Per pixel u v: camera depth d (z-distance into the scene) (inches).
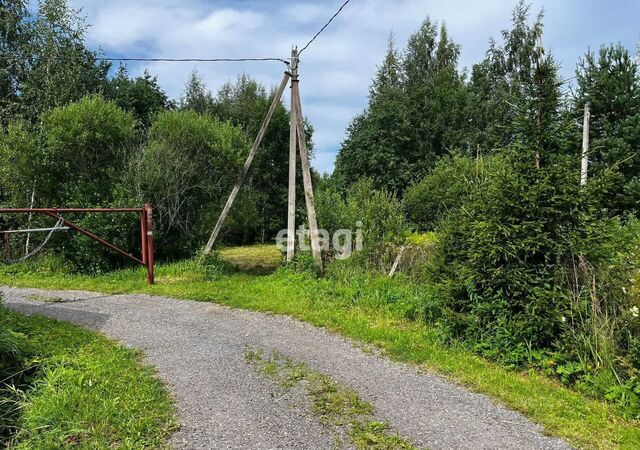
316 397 157.1
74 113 433.1
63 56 615.5
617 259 187.2
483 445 127.6
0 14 610.9
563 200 194.9
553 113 205.3
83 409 138.6
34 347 185.2
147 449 122.3
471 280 210.8
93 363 175.9
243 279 392.5
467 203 235.9
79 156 438.0
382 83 1237.1
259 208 920.3
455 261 230.4
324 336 227.9
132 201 424.5
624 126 627.2
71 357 181.3
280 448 124.5
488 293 207.0
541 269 197.9
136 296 315.6
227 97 1294.3
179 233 484.7
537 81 206.5
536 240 195.8
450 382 172.4
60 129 419.5
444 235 245.1
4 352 166.2
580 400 156.1
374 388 165.6
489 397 159.5
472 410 149.3
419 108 1136.2
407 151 1099.9
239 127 538.6
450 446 127.0
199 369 181.0
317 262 365.1
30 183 422.9
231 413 144.2
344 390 163.0
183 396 155.8
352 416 143.8
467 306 215.0
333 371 181.3
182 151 467.8
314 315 261.1
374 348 210.8
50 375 156.2
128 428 131.3
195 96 1273.4
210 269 408.2
